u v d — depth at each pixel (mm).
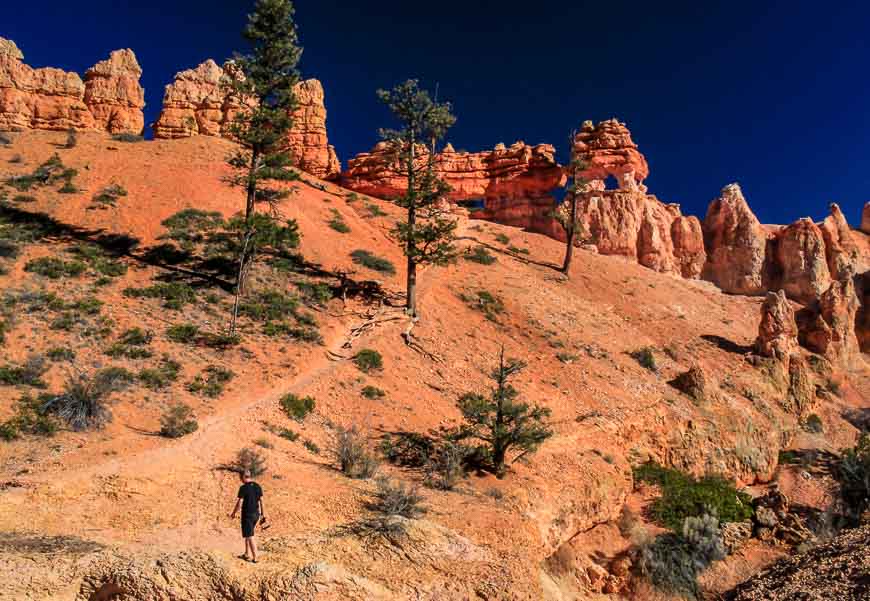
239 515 18000
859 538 22328
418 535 17359
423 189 42562
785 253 66188
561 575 23953
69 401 22781
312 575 14805
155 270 40031
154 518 17203
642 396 36812
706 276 68125
